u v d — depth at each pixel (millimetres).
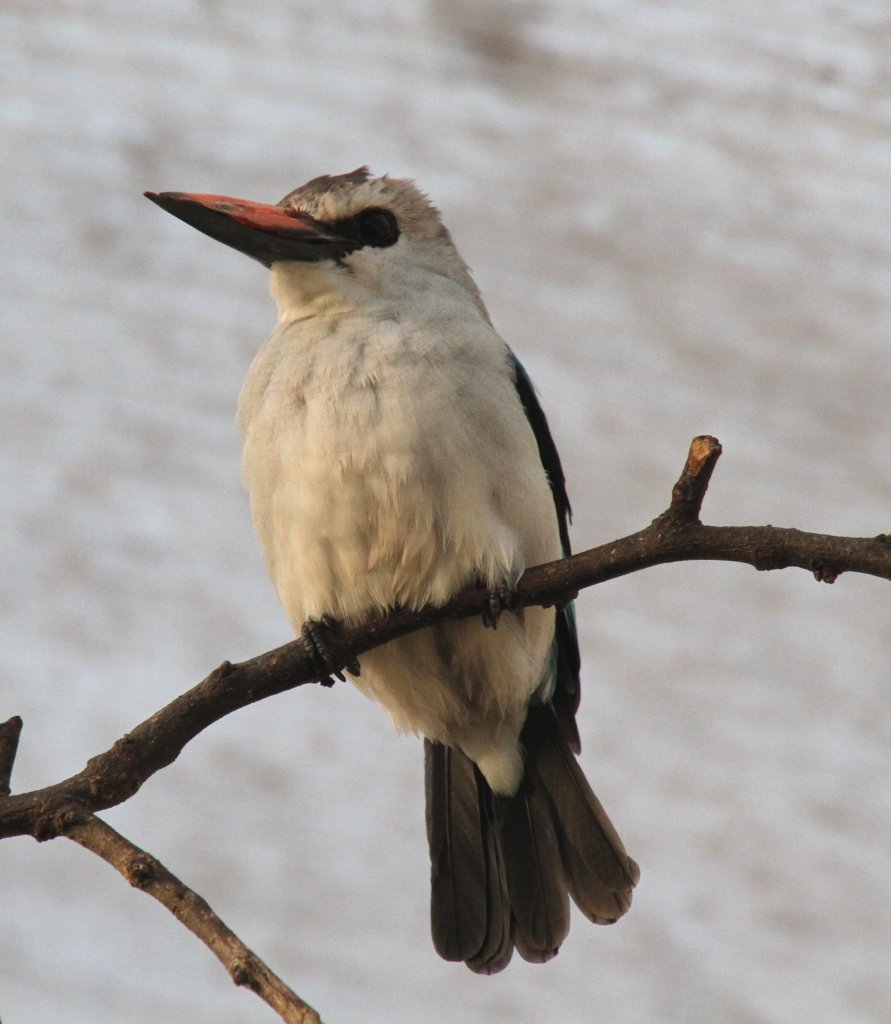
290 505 8820
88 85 17641
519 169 17531
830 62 18594
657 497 15570
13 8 17875
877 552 6656
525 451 8969
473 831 9969
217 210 9344
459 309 9148
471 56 18328
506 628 9203
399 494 8586
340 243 9328
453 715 9703
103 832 6301
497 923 9781
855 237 17453
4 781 6645
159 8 18172
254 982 5508
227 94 17797
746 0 18875
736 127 18109
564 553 10359
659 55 18500
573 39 18422
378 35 18203
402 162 17500
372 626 8688
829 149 18109
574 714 9977
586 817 9820
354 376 8711
